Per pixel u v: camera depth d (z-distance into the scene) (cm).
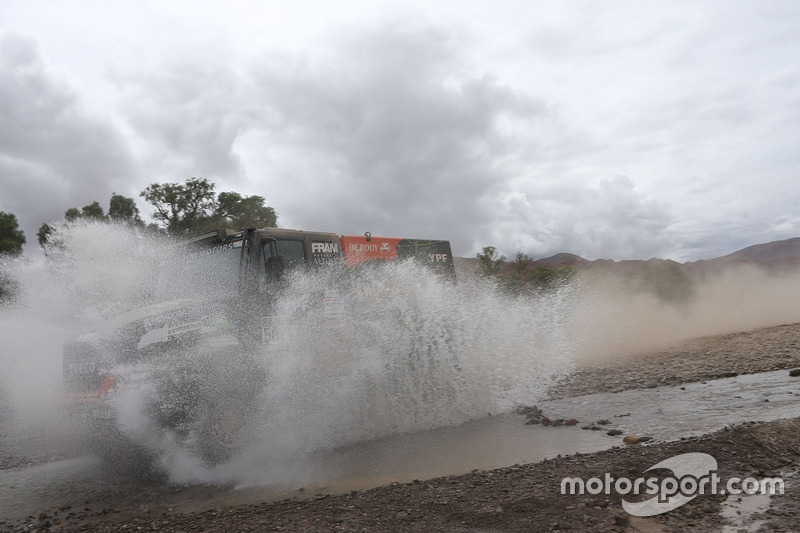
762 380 902
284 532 416
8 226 2566
